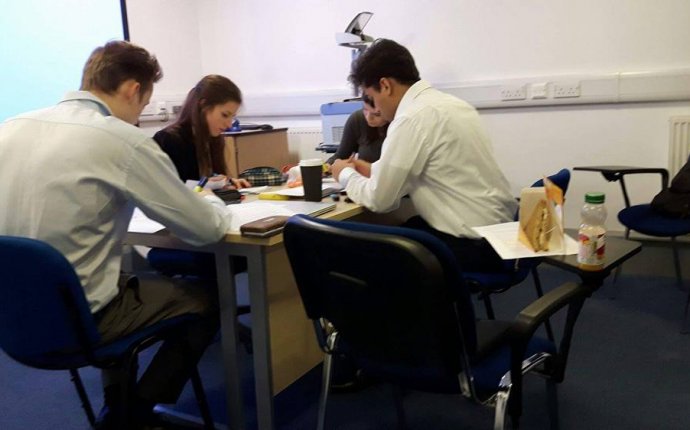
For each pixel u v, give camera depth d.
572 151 3.41
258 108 4.40
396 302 1.19
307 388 2.23
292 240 1.30
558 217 1.44
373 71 2.00
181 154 2.47
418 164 1.92
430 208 1.98
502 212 1.98
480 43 3.53
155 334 1.56
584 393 2.10
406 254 1.09
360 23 3.49
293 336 1.87
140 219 1.87
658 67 3.13
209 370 2.42
